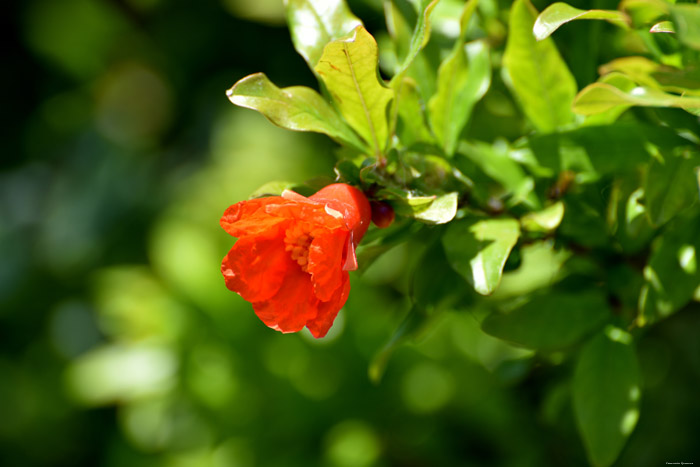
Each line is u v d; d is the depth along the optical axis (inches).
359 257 21.2
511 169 21.8
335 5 20.7
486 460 28.7
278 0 32.8
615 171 21.0
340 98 19.9
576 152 20.7
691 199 20.1
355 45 19.2
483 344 28.6
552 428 26.5
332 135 20.1
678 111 20.6
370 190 19.8
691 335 27.4
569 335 21.2
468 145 21.9
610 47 22.2
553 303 21.2
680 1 19.8
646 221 20.7
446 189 20.6
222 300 31.7
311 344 30.4
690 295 20.4
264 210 19.1
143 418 33.3
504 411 27.9
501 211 20.9
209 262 32.3
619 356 20.9
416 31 19.8
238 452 30.3
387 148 20.3
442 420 29.0
